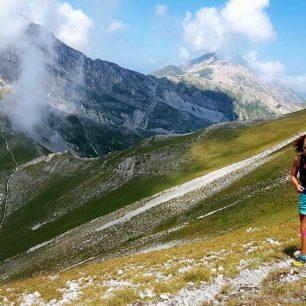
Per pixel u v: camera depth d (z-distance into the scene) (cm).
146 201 12625
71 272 3406
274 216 5453
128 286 2056
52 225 17012
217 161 14975
